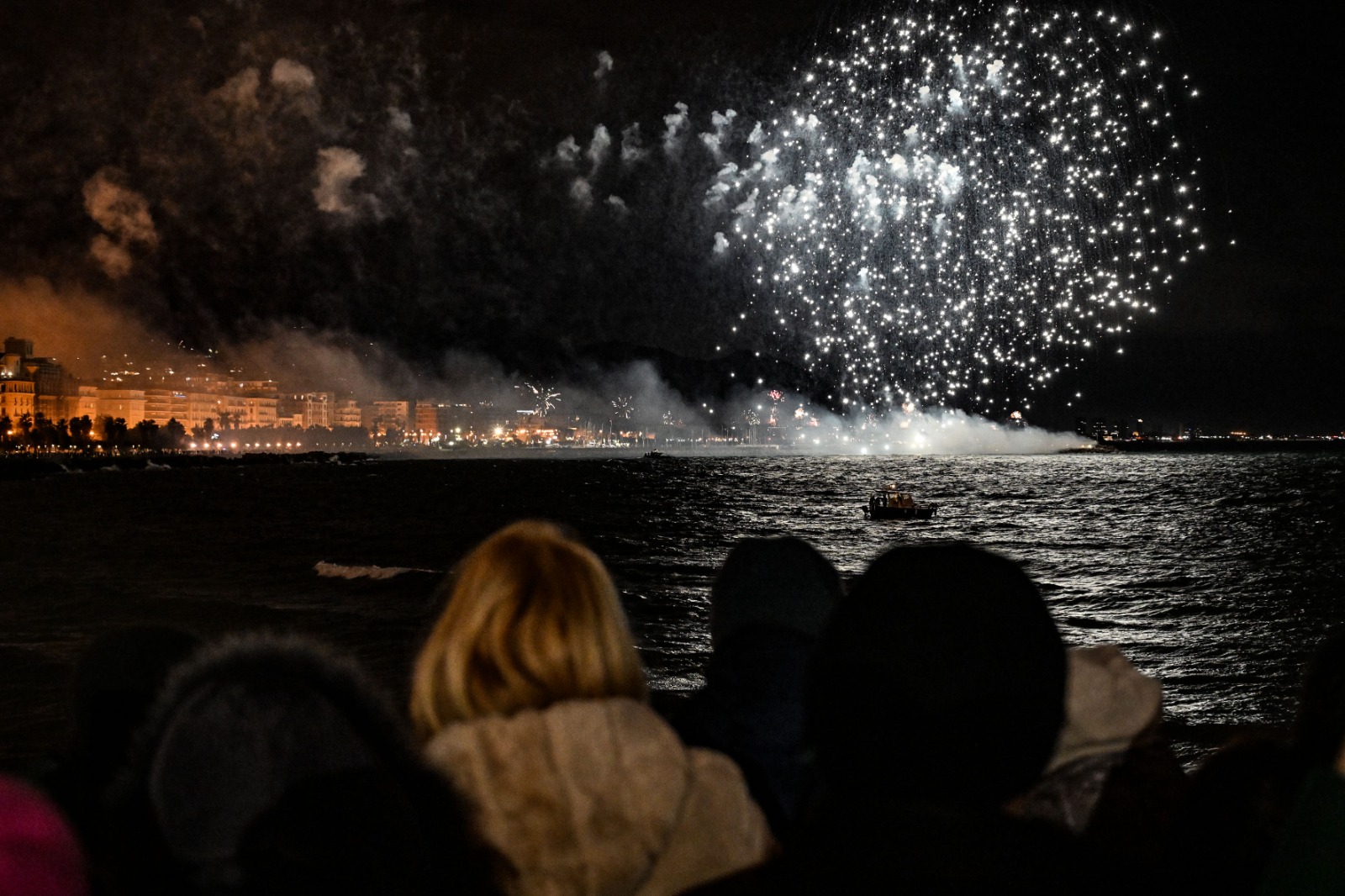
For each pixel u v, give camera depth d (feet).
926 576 5.47
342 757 4.97
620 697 7.14
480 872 5.72
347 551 159.02
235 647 5.26
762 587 9.68
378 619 90.48
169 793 4.71
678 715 9.46
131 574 127.65
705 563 146.61
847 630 5.49
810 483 424.05
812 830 5.41
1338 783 4.05
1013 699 5.09
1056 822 8.11
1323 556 148.66
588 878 6.37
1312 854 3.98
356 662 5.62
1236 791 7.13
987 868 4.84
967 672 5.08
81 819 6.93
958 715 5.02
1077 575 129.80
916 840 4.94
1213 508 262.26
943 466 652.89
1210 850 7.03
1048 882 4.88
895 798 5.12
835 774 5.35
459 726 6.81
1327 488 361.71
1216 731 53.21
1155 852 8.05
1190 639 84.28
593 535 193.67
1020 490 359.05
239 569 132.87
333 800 4.78
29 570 131.95
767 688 8.95
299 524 216.74
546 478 494.59
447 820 5.52
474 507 278.05
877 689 5.16
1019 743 5.10
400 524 220.43
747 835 7.11
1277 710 58.03
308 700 5.03
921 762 5.02
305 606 99.81
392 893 4.73
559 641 6.93
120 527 206.59
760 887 5.26
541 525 7.71
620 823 6.47
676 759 6.78
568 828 6.39
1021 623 5.30
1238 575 128.57
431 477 522.47
